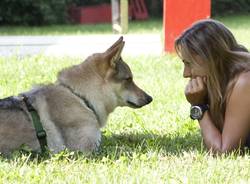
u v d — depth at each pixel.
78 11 33.81
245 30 23.81
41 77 11.81
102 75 7.02
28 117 6.55
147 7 36.91
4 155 6.48
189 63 6.38
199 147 6.99
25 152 6.46
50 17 32.16
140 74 12.51
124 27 20.97
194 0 14.93
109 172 5.95
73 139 6.66
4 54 15.66
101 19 34.41
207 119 6.50
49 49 16.50
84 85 6.89
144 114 9.05
